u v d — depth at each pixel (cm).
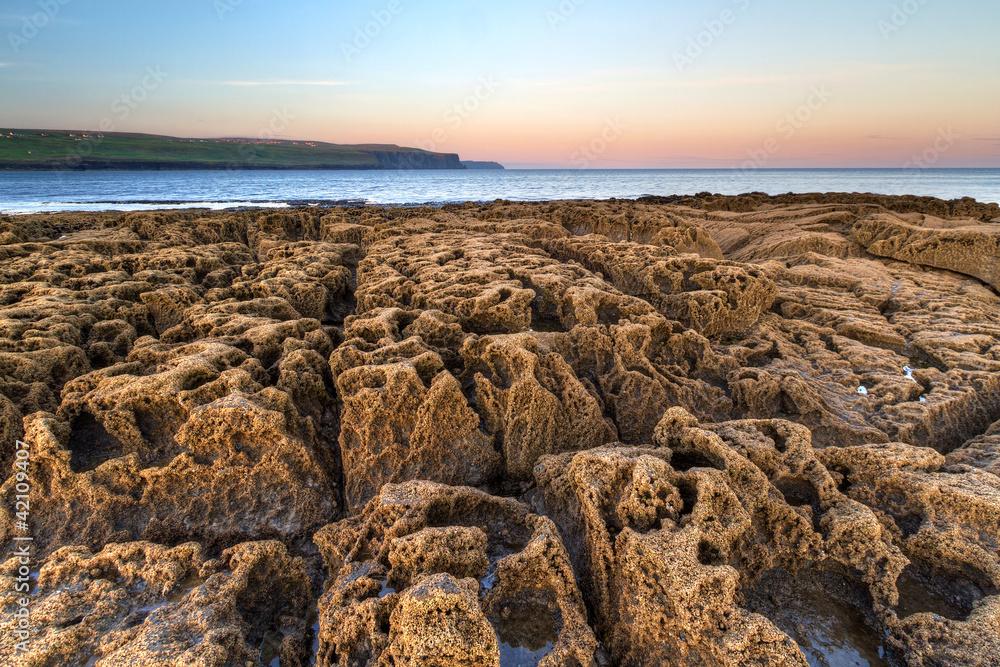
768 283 1189
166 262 1469
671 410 611
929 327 1125
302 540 634
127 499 608
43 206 5109
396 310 960
